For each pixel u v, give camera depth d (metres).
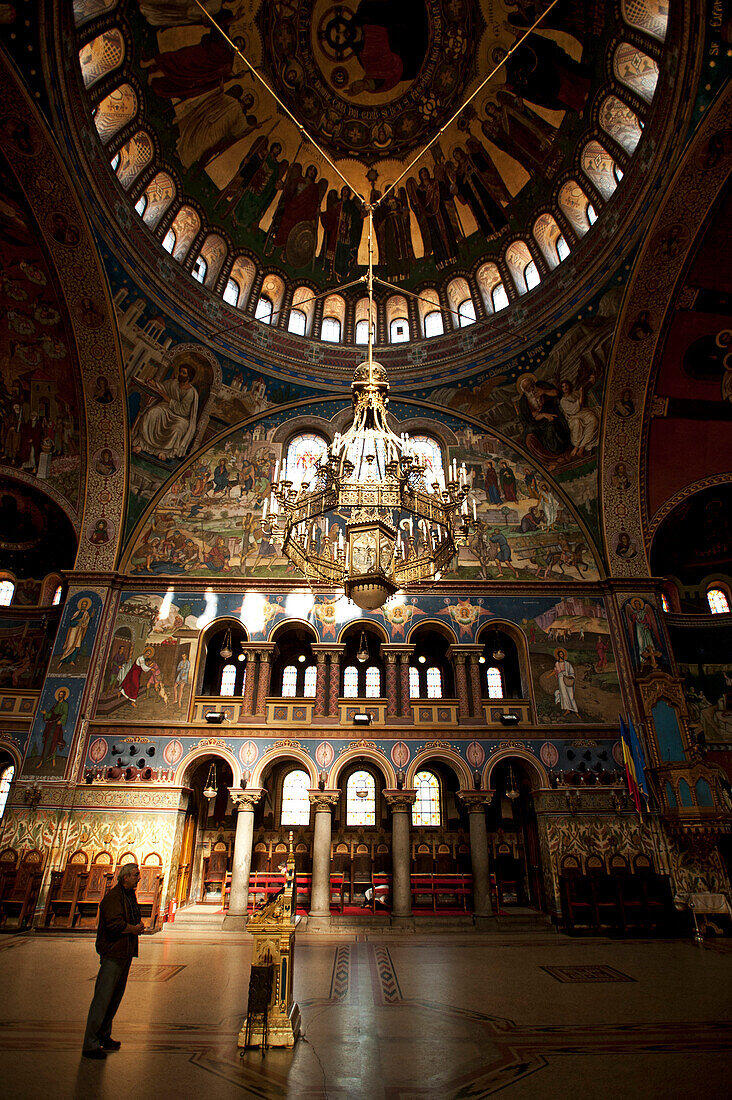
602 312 20.14
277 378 22.91
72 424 20.52
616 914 15.97
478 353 22.95
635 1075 6.01
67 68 15.02
